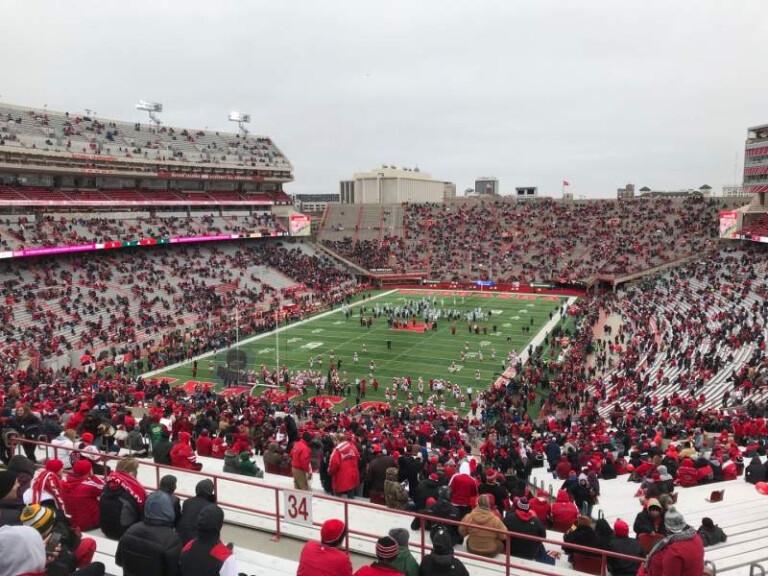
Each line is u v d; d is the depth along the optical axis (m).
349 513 11.02
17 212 62.53
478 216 102.00
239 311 65.12
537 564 8.95
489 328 61.72
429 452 17.73
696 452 19.03
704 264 71.31
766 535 11.52
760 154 72.25
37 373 39.00
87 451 11.47
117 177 76.44
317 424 23.75
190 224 79.69
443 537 7.34
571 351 49.00
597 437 24.19
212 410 24.05
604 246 87.31
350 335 59.91
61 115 72.12
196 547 6.33
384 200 178.88
